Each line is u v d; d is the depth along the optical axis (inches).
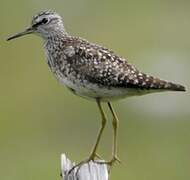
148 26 1027.3
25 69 871.1
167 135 805.2
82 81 471.2
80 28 1007.0
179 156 770.2
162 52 953.5
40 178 725.3
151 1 1099.3
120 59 470.9
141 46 962.7
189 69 907.4
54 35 490.9
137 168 742.5
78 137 793.6
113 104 816.3
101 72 465.4
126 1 1089.4
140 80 460.4
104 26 1013.8
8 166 748.0
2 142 789.9
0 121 808.9
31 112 820.0
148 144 792.3
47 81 848.3
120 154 774.5
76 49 475.2
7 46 897.5
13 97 835.4
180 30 1024.2
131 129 808.9
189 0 1098.7
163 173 742.5
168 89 460.4
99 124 805.2
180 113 819.4
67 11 1034.7
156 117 818.8
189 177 742.5
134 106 820.0
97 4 1063.6
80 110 816.9
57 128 807.7
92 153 469.4
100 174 422.3
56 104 824.9
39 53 890.1
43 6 1024.2
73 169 428.5
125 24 1025.5
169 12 1081.4
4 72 868.6
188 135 804.6
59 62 481.1
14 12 993.5
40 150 775.1
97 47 476.1
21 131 802.8
